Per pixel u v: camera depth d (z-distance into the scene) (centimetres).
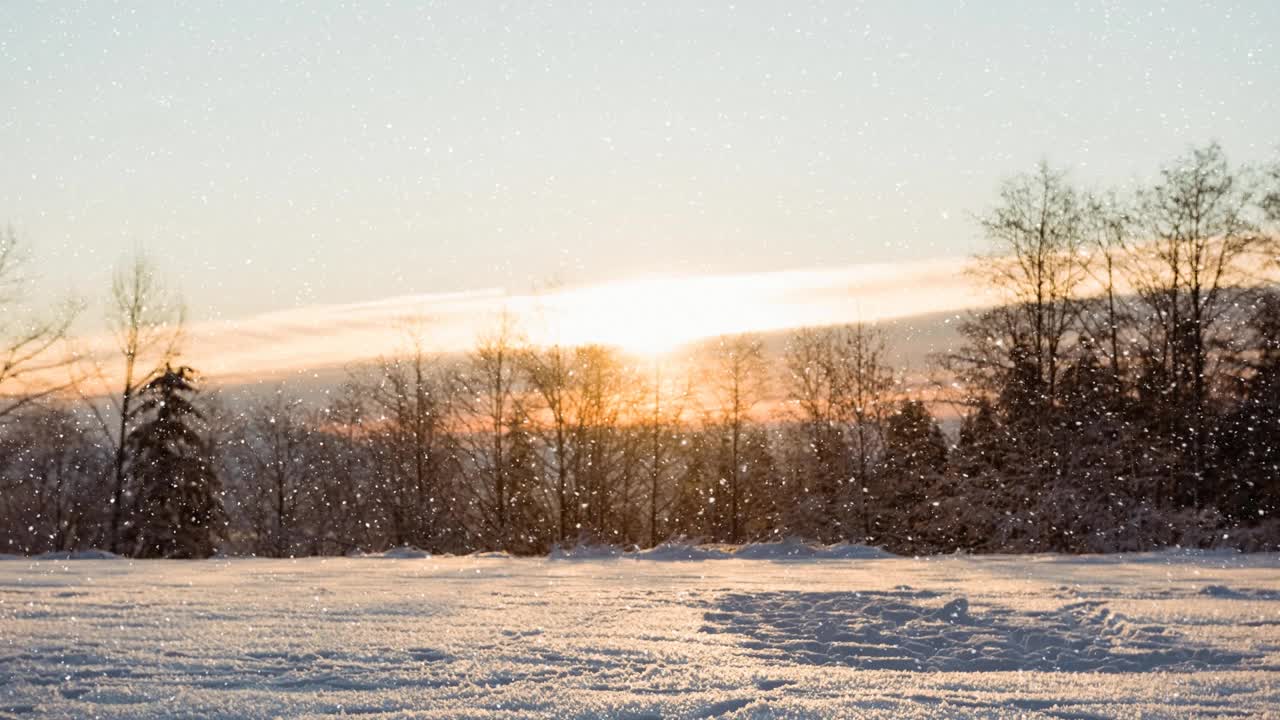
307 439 4184
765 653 681
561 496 3428
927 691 554
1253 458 3058
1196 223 3050
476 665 623
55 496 3969
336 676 586
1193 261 3073
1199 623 806
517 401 3500
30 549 3897
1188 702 528
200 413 4184
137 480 4034
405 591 1118
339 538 4009
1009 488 2988
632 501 3641
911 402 3591
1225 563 1636
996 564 1631
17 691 541
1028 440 3052
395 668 611
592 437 3481
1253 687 568
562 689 553
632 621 841
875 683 578
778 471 3931
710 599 1003
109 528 3975
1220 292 3069
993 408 3130
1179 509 2972
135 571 1501
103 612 888
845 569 1516
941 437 3503
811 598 969
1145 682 584
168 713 493
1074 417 3027
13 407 3070
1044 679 596
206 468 4138
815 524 3616
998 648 705
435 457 3647
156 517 4025
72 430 3681
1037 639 734
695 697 534
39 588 1145
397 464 3675
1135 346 3133
